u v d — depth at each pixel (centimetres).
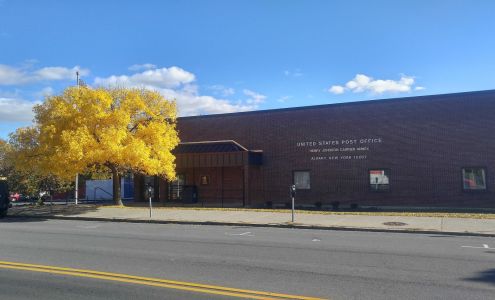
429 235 1473
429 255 1066
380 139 2702
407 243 1273
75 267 939
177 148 3070
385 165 2681
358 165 2748
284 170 2934
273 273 872
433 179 2569
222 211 2244
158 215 2139
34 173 2908
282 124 2961
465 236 1444
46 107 2416
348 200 2756
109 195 4156
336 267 927
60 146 2284
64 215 2236
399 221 1767
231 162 2856
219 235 1475
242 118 3073
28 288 770
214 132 3147
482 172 2477
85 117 2319
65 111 2314
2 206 2252
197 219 1959
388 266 935
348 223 1734
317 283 790
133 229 1684
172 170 2611
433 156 2575
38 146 2408
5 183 2300
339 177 2791
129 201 3431
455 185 2520
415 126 2623
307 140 2888
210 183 3134
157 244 1266
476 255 1065
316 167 2853
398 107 2669
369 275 851
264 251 1134
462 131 2519
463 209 2409
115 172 2648
